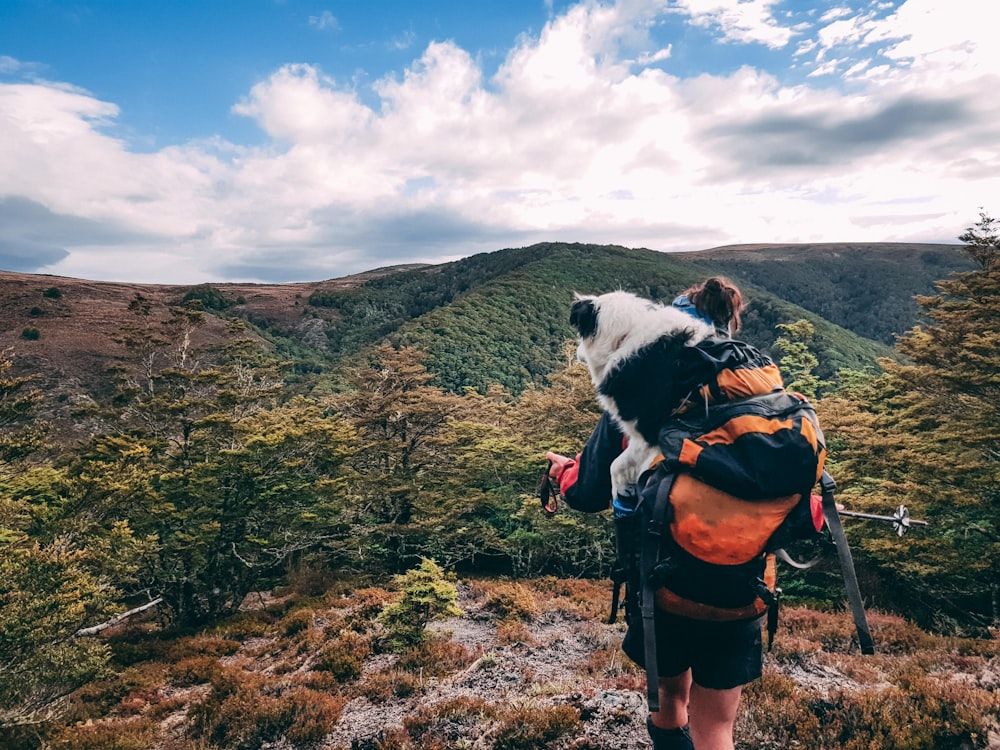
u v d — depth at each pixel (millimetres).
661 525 1088
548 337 116500
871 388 23359
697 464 1058
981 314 14742
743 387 1120
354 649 12328
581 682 6938
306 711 8461
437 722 6418
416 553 25531
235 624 19094
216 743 8594
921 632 9641
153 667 15078
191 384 25984
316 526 23297
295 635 16422
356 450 24516
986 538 15180
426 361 93438
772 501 1053
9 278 119750
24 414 17812
